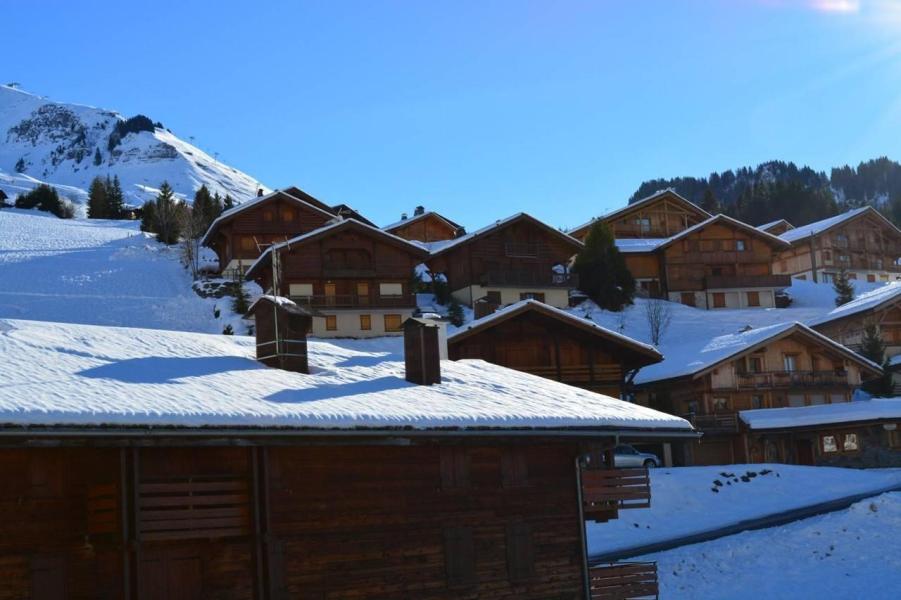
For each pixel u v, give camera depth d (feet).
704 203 563.48
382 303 244.22
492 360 172.76
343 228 243.81
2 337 73.97
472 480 81.61
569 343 177.17
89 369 69.77
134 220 446.19
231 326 239.91
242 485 69.36
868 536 122.11
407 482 78.02
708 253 313.32
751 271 316.40
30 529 62.75
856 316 247.70
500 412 78.48
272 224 285.43
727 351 201.87
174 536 65.51
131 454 63.62
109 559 65.05
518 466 84.33
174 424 61.52
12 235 359.05
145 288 276.82
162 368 74.38
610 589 89.51
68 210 487.20
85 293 269.85
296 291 241.55
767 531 126.31
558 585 84.58
